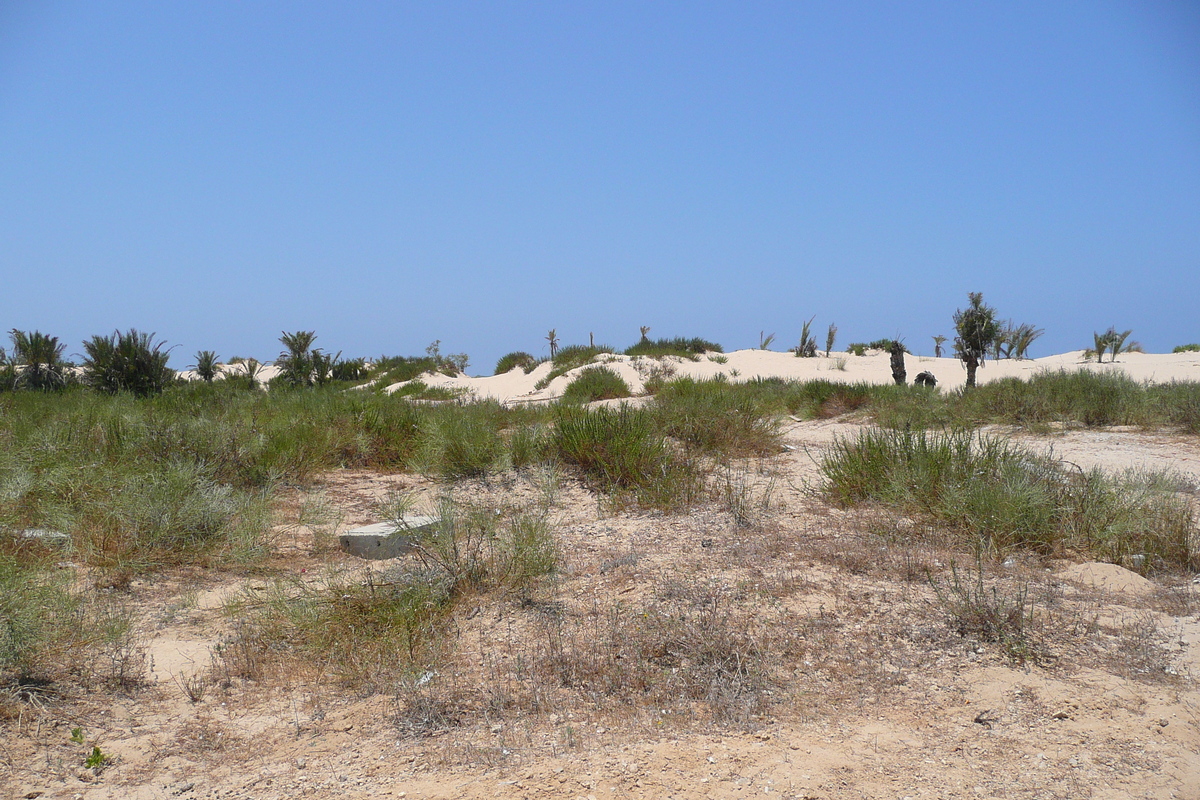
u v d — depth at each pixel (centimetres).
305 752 311
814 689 352
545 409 1482
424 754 307
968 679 359
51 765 296
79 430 883
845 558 520
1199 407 1172
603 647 396
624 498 734
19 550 534
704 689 353
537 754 303
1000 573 497
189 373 2469
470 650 406
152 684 371
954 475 654
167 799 277
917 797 272
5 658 352
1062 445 1034
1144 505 586
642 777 285
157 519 586
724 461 893
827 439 1148
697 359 2856
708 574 497
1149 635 400
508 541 537
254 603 470
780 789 276
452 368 3234
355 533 605
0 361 2064
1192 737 307
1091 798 271
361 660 394
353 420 1098
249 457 850
